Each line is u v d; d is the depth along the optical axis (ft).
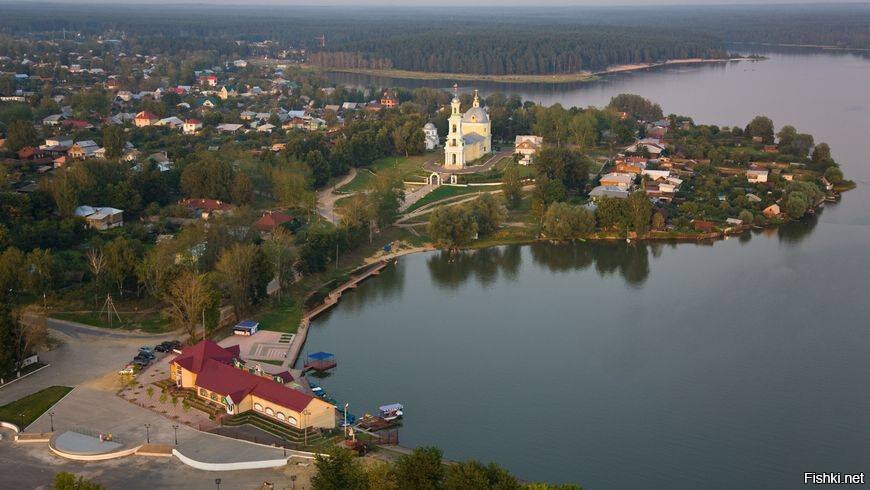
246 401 650.43
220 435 611.47
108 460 577.02
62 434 602.85
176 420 634.02
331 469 523.29
